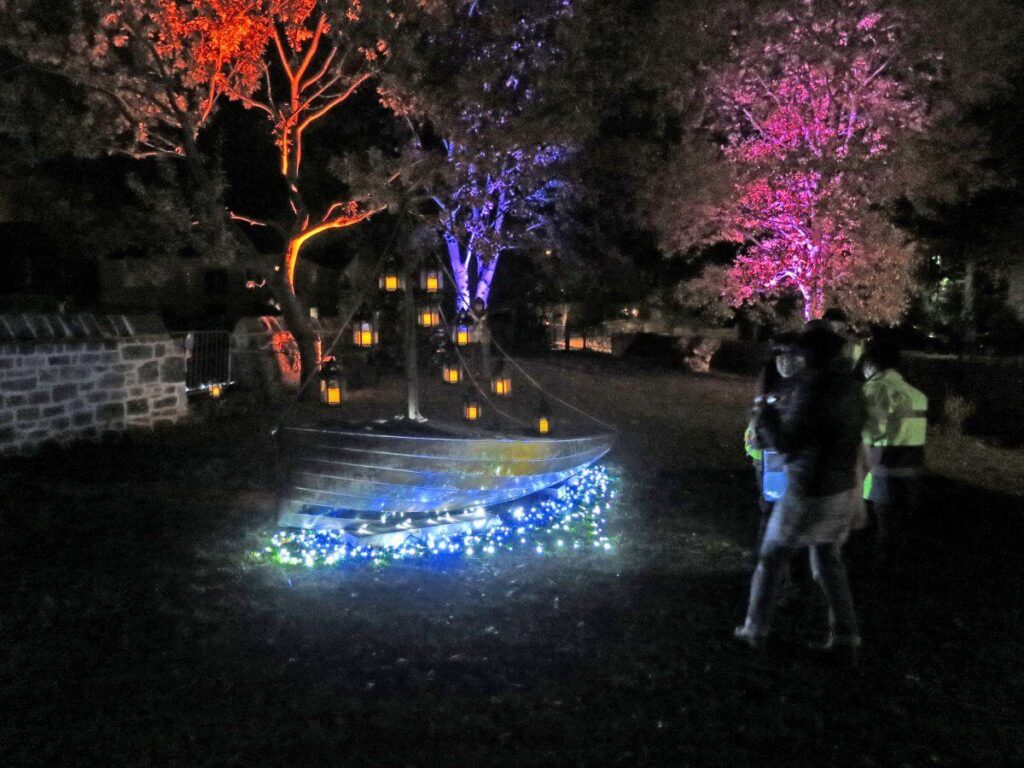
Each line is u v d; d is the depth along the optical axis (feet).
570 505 29.84
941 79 52.49
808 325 16.81
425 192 53.06
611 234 83.97
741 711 15.10
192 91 47.44
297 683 15.61
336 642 17.43
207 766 12.93
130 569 21.01
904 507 23.34
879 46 52.39
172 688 15.29
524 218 77.97
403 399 48.85
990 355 78.38
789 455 16.70
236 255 44.98
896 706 15.56
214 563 21.76
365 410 44.80
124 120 42.75
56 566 21.06
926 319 88.53
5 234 84.99
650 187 63.31
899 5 49.80
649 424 48.06
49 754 13.11
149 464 31.91
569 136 50.03
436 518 25.61
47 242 84.99
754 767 13.41
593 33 52.80
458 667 16.52
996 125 65.05
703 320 105.50
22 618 17.95
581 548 24.95
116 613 18.42
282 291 45.83
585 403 54.08
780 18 52.06
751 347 82.07
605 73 54.75
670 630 18.57
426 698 15.10
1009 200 70.03
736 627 18.79
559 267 84.33
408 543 24.32
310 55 45.73
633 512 29.37
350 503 23.66
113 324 36.55
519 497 28.50
